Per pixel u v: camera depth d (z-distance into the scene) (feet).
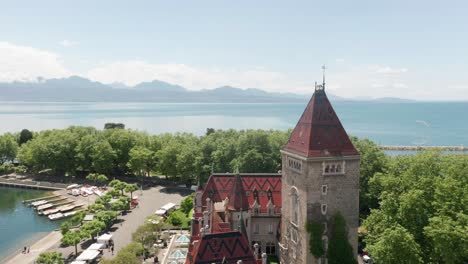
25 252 352.08
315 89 266.36
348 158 251.39
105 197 454.40
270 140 514.68
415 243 225.15
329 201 252.01
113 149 645.92
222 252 235.81
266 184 333.01
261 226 318.24
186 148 568.00
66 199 525.34
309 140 251.19
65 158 643.86
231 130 649.20
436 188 249.55
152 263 311.47
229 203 303.68
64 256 339.36
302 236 255.50
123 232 383.65
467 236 208.54
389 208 265.54
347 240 257.14
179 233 375.66
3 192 579.48
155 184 590.14
